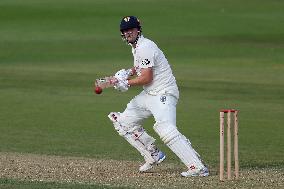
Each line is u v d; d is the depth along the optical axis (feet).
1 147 163.73
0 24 440.45
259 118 205.87
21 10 481.05
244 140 175.73
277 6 515.91
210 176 128.77
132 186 117.19
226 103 231.09
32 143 168.86
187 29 436.35
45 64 320.50
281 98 240.94
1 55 347.36
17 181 119.34
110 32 420.77
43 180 121.80
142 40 131.23
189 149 128.67
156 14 478.59
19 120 201.46
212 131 187.21
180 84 269.03
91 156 152.35
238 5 517.14
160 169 136.77
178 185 119.03
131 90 255.50
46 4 500.33
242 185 119.34
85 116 207.72
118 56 345.10
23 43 382.01
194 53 357.61
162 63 131.03
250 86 265.54
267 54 354.13
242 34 421.18
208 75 291.58
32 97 240.32
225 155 155.94
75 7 493.36
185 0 531.50
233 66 317.22
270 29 437.58
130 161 145.28
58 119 202.90
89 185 116.37
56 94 246.47
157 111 130.41
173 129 129.29
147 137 134.72
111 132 184.96
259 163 146.72
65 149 161.79
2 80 276.82
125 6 502.38
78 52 356.59
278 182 122.01
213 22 457.68
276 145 169.27
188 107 223.71
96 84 129.80
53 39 396.16
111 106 224.94
